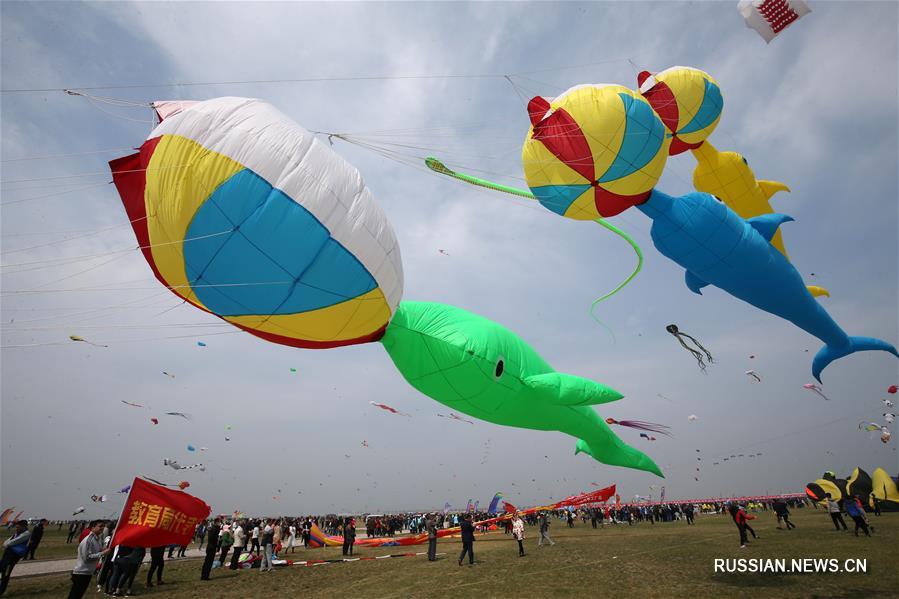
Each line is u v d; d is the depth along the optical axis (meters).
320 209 7.62
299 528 28.92
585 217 9.87
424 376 11.65
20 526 10.52
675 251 9.73
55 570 13.91
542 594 8.48
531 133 9.42
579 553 14.07
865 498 23.36
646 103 9.05
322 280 8.05
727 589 8.07
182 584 11.48
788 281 9.62
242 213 7.26
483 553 15.62
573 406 13.85
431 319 11.71
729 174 12.77
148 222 7.54
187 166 7.10
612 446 16.58
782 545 13.08
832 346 10.55
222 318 8.55
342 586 10.48
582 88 9.05
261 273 7.74
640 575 9.79
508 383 12.36
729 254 9.38
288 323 8.58
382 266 8.58
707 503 50.84
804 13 8.50
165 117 7.51
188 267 7.77
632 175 9.04
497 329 12.68
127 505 8.59
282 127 7.67
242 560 16.56
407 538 20.84
